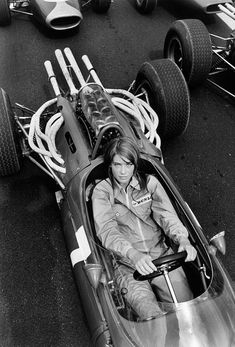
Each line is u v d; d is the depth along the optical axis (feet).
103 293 9.27
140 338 8.51
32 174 14.46
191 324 8.54
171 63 14.67
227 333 8.57
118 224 10.46
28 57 19.13
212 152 15.62
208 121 16.81
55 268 12.18
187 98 14.35
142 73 14.88
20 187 14.08
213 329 8.54
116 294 9.46
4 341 10.78
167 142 15.80
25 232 12.96
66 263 12.29
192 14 22.59
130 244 9.52
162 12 22.70
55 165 11.99
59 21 20.34
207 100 17.76
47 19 19.62
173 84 14.24
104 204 10.18
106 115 11.62
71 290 11.75
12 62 18.86
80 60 19.08
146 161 11.27
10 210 13.50
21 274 12.01
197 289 9.95
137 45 20.24
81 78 14.62
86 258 9.87
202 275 9.61
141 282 9.67
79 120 12.64
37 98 17.12
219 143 15.97
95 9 22.08
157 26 21.59
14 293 11.63
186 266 10.19
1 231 12.95
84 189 10.81
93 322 9.37
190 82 17.39
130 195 10.36
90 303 9.62
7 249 12.53
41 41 20.11
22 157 14.07
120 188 10.28
